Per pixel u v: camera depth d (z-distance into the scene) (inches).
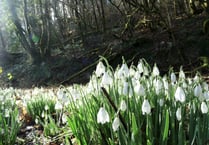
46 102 227.0
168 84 124.0
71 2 764.6
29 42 687.1
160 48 509.0
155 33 560.1
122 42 575.5
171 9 624.7
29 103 228.4
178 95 104.0
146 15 551.2
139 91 110.0
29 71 660.7
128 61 517.7
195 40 490.3
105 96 122.5
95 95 134.1
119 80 129.9
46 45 677.9
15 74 676.1
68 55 660.1
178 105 116.1
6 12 658.2
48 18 676.7
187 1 630.5
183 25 558.9
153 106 119.3
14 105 241.4
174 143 109.8
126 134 105.0
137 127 111.1
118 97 123.6
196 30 515.2
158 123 117.6
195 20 566.6
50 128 172.1
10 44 860.0
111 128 113.4
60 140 159.5
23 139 180.5
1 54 752.3
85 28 729.0
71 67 609.0
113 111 121.0
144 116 120.0
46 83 601.0
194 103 112.7
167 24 521.3
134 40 555.2
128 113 112.7
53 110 225.9
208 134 105.0
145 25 622.8
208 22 491.8
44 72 629.3
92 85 135.8
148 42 542.6
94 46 655.8
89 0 822.5
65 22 831.1
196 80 125.3
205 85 117.1
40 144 164.1
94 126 124.7
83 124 125.4
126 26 569.6
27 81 640.4
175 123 115.5
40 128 199.3
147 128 108.0
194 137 102.2
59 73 609.0
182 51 478.0
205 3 576.4
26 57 733.9
